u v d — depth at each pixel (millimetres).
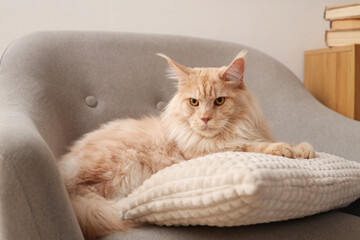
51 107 1533
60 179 901
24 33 2043
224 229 998
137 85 1824
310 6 2494
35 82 1522
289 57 2494
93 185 1365
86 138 1525
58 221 852
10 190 833
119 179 1401
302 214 1012
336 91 2146
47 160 878
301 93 1980
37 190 841
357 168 1261
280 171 911
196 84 1418
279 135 1883
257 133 1467
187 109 1428
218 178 867
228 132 1418
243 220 893
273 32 2443
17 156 838
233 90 1438
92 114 1719
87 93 1740
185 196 926
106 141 1464
